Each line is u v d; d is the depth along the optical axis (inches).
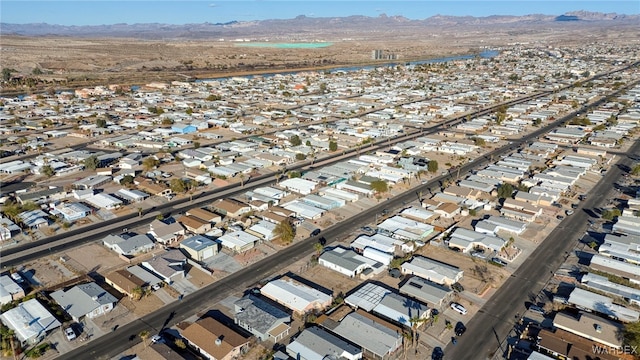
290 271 2977.4
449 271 2856.8
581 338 2247.8
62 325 2389.3
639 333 2158.0
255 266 3038.9
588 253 3166.8
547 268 2984.7
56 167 4891.7
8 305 2534.5
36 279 2839.6
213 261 3088.1
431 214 3740.2
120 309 2546.8
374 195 4261.8
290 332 2364.7
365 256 3129.9
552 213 3814.0
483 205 3964.1
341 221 3730.3
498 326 2404.0
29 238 3376.0
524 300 2640.3
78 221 3671.3
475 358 2161.7
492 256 3129.9
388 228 3496.6
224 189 4414.4
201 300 2642.7
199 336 2244.1
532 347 2230.6
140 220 3703.3
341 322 2380.7
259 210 3909.9
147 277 2783.0
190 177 4714.6
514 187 4372.5
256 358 2171.5
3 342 2188.7
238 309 2477.9
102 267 2999.5
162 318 2471.7
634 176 4687.5
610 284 2731.3
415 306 2511.1
